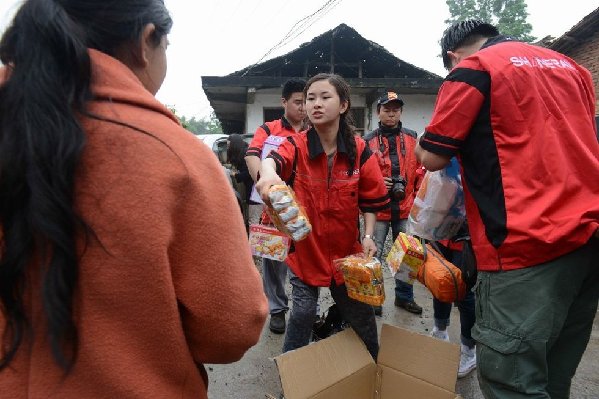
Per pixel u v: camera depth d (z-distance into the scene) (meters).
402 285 3.00
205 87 8.60
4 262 0.56
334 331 2.09
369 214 1.87
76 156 0.56
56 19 0.59
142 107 0.66
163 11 0.75
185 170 0.63
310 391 1.51
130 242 0.59
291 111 2.73
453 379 1.54
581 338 1.44
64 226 0.55
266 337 2.66
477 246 1.38
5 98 0.57
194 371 0.73
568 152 1.27
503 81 1.29
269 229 1.85
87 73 0.61
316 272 1.80
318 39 10.07
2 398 0.62
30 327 0.60
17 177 0.55
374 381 1.72
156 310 0.62
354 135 1.81
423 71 10.76
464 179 1.44
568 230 1.20
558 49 8.69
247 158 2.62
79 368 0.60
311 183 1.75
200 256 0.65
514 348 1.24
